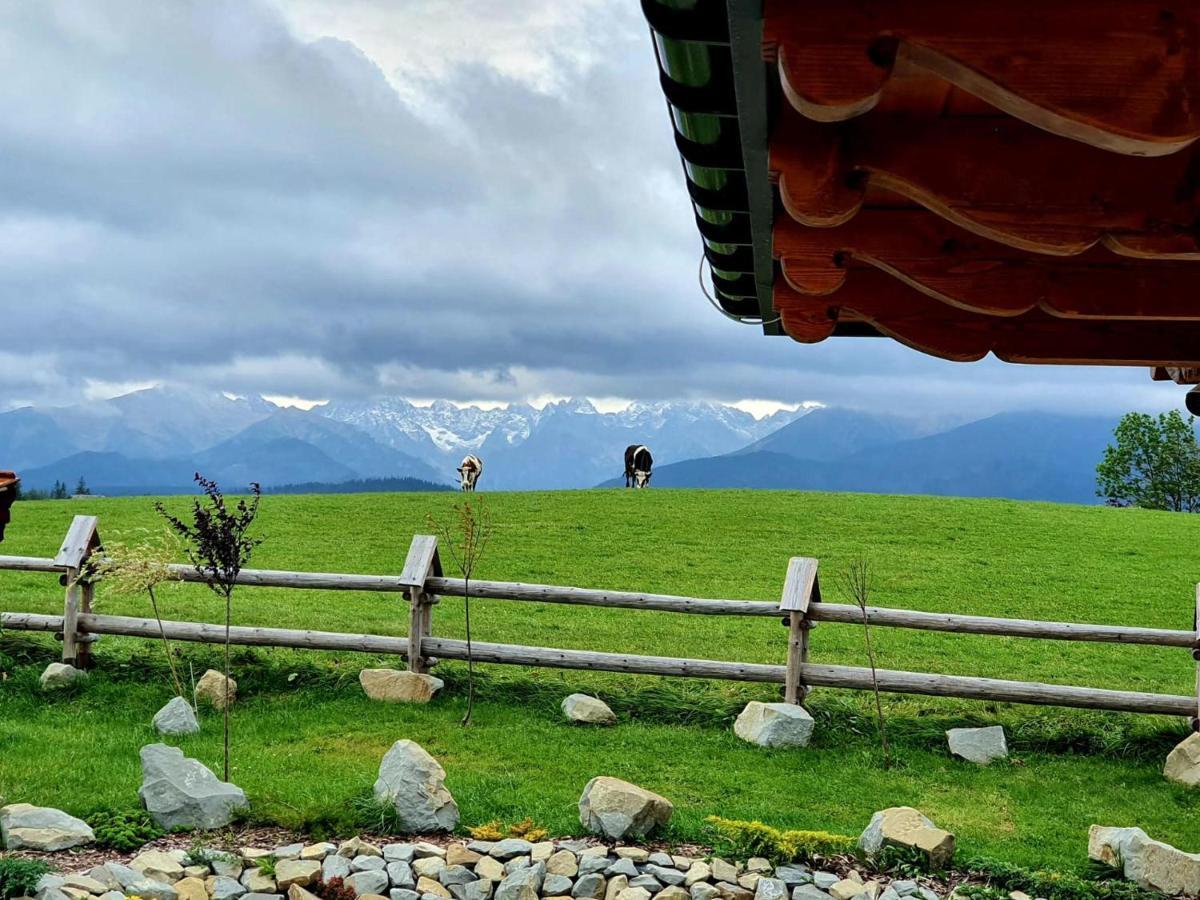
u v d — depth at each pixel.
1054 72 2.59
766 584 21.86
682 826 8.52
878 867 7.89
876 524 29.53
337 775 9.77
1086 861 8.48
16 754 10.03
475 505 32.22
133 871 7.00
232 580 9.98
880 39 2.62
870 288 5.37
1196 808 10.15
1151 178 3.39
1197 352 5.43
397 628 16.52
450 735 11.36
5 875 6.60
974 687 11.99
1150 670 16.06
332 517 29.44
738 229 4.52
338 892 7.04
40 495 91.12
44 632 14.11
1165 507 75.94
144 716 11.71
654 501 33.41
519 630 16.95
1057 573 23.69
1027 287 4.34
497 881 7.46
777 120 3.37
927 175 3.42
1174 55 2.58
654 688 13.21
